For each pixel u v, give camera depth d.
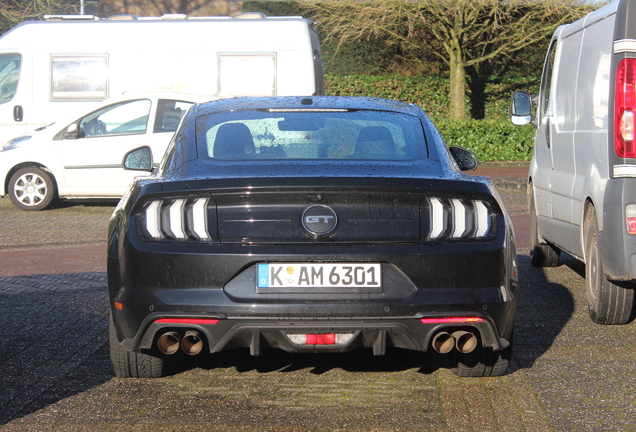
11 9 28.23
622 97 5.91
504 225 4.64
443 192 4.50
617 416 4.56
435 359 5.68
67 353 5.86
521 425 4.42
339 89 31.56
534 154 9.25
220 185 4.43
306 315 4.34
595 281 6.62
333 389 5.03
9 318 6.90
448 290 4.44
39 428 4.38
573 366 5.51
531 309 7.27
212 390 5.02
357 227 4.42
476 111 32.16
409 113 5.80
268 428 4.38
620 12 5.98
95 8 29.83
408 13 27.33
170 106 14.58
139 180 5.07
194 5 32.75
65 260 9.82
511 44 28.91
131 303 4.49
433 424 4.43
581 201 6.87
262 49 17.03
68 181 14.66
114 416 4.57
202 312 4.37
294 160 4.91
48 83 17.20
